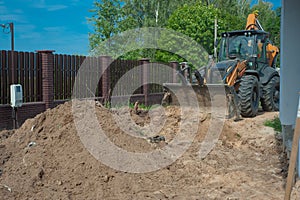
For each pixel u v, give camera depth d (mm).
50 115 5820
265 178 5055
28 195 4223
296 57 5113
